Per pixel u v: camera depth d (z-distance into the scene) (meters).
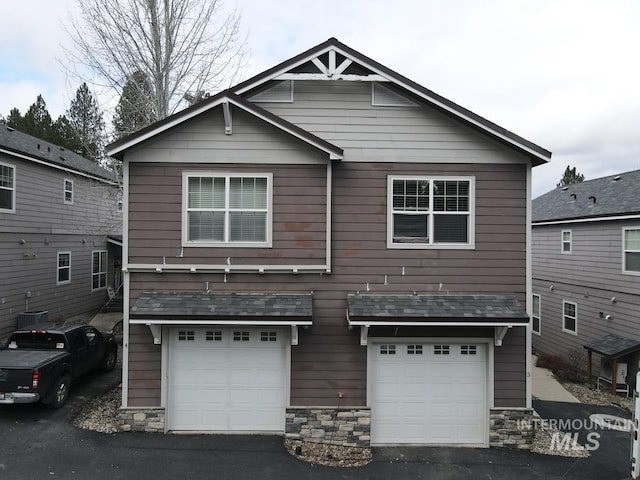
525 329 8.89
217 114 8.74
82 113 28.44
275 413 8.88
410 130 9.06
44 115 40.19
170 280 8.75
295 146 8.80
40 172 17.03
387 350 8.91
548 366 15.68
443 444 8.86
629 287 13.90
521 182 9.01
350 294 8.84
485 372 8.95
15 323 15.50
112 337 12.69
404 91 8.98
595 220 15.17
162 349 8.70
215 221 8.79
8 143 15.59
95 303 21.38
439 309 8.40
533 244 19.84
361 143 9.05
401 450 8.55
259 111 8.43
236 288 8.79
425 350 8.95
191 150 8.73
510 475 7.65
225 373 8.86
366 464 7.93
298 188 8.80
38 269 16.88
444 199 9.04
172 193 8.71
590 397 12.63
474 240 8.96
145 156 8.68
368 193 8.98
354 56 8.88
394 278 8.91
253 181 8.81
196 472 7.27
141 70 14.62
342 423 8.63
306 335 8.80
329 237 8.77
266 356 8.88
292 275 8.84
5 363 8.86
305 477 7.30
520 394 8.85
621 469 7.94
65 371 9.83
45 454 7.57
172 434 8.62
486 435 8.83
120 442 8.16
